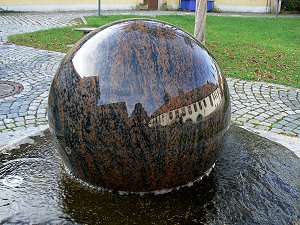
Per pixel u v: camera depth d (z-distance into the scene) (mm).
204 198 3232
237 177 3582
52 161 3828
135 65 2852
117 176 3016
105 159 2941
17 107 6699
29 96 7281
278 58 11820
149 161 2924
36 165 3750
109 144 2875
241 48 13102
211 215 3059
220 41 14156
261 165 3850
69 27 15320
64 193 3260
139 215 3008
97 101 2848
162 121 2826
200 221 2986
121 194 3193
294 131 6109
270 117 6691
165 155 2926
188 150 2982
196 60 3014
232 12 26281
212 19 20844
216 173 3623
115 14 20453
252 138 4562
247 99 7625
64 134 3045
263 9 27203
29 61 10000
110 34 3037
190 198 3213
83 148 2973
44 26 15766
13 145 4227
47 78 8531
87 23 15930
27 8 20422
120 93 2814
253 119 6566
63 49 11555
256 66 10625
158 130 2836
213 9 26188
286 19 22969
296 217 3170
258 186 3475
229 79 9039
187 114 2885
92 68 2916
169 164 2980
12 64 9656
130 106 2799
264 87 8500
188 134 2924
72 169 3248
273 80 9148
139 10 24047
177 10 25359
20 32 14211
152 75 2840
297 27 19328
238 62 11023
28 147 4160
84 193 3240
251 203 3240
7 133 5562
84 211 3039
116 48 2924
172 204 3133
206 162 3189
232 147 4215
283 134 5949
